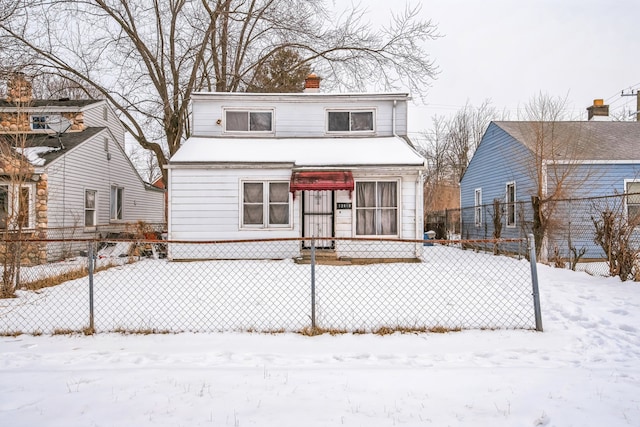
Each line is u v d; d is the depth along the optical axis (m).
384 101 16.91
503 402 3.87
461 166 48.38
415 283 9.89
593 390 4.09
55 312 7.32
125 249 16.66
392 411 3.72
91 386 4.28
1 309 7.55
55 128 16.81
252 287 9.41
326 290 9.05
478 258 15.48
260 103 16.77
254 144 15.95
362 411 3.72
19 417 3.63
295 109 16.81
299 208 14.41
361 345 5.66
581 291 8.64
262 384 4.33
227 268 12.23
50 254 15.27
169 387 4.25
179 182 14.28
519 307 7.52
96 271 11.70
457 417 3.60
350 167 14.05
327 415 3.65
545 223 14.27
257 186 14.52
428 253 17.97
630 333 5.97
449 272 11.59
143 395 4.05
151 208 25.92
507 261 14.30
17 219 9.30
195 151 15.01
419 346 5.61
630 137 18.39
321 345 5.67
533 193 16.52
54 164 15.54
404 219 14.37
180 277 10.77
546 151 16.70
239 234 14.33
